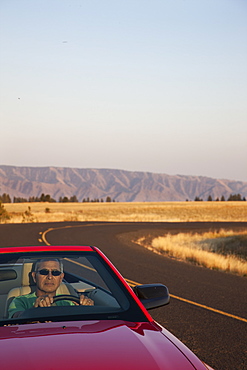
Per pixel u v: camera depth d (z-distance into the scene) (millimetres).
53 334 3062
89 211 93312
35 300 3797
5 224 40312
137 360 2705
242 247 25891
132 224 47125
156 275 13344
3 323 3346
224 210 102500
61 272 3969
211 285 11695
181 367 2703
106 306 3613
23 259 3957
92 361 2666
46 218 54781
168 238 28438
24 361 2654
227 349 6273
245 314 8406
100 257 4113
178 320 7910
